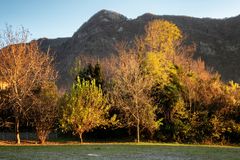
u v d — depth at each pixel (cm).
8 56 4019
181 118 4759
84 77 5394
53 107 4172
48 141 4472
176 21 17125
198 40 14900
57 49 17000
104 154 2527
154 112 4738
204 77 5588
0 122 4453
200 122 4681
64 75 10531
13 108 4050
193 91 5006
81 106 4209
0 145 3538
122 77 4709
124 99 4641
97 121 4300
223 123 4625
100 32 16638
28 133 5109
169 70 5094
